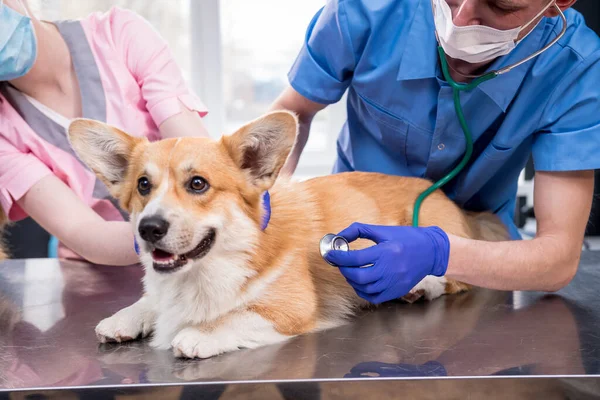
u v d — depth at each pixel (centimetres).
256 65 340
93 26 186
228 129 345
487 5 118
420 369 95
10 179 163
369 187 154
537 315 127
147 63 182
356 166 176
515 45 128
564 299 140
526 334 114
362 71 151
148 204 112
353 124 173
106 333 113
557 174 136
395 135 157
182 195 115
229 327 112
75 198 164
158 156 119
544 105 138
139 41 183
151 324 120
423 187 158
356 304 137
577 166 132
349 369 96
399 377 91
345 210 144
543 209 136
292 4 334
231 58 337
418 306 137
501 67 136
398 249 119
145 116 185
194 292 118
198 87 327
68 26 182
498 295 145
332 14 150
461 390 91
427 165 160
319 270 132
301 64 160
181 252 110
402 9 144
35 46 156
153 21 325
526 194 276
